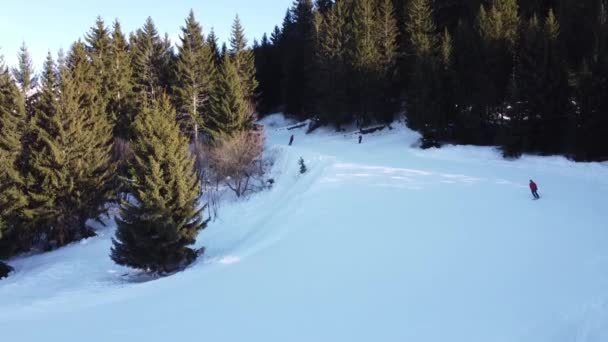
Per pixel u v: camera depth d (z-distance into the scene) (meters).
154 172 19.88
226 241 26.17
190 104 42.38
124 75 43.28
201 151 36.31
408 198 23.67
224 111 39.44
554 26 32.88
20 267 26.38
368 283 14.02
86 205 29.84
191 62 43.91
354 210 22.70
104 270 23.20
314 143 47.31
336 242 18.59
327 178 29.56
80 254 27.03
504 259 14.35
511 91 32.34
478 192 23.58
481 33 38.44
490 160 32.75
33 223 28.20
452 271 14.01
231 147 34.31
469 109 37.72
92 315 14.20
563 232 16.22
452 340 9.88
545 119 31.50
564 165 28.83
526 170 28.77
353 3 57.84
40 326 13.59
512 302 11.28
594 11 34.16
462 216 19.78
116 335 12.20
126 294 16.45
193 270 19.09
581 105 28.78
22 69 36.75
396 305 12.18
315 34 57.34
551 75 30.64
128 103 41.22
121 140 36.69
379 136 46.44
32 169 29.20
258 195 33.28
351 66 50.22
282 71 68.38
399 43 54.00
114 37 46.47
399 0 56.47
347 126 52.44
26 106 33.75
